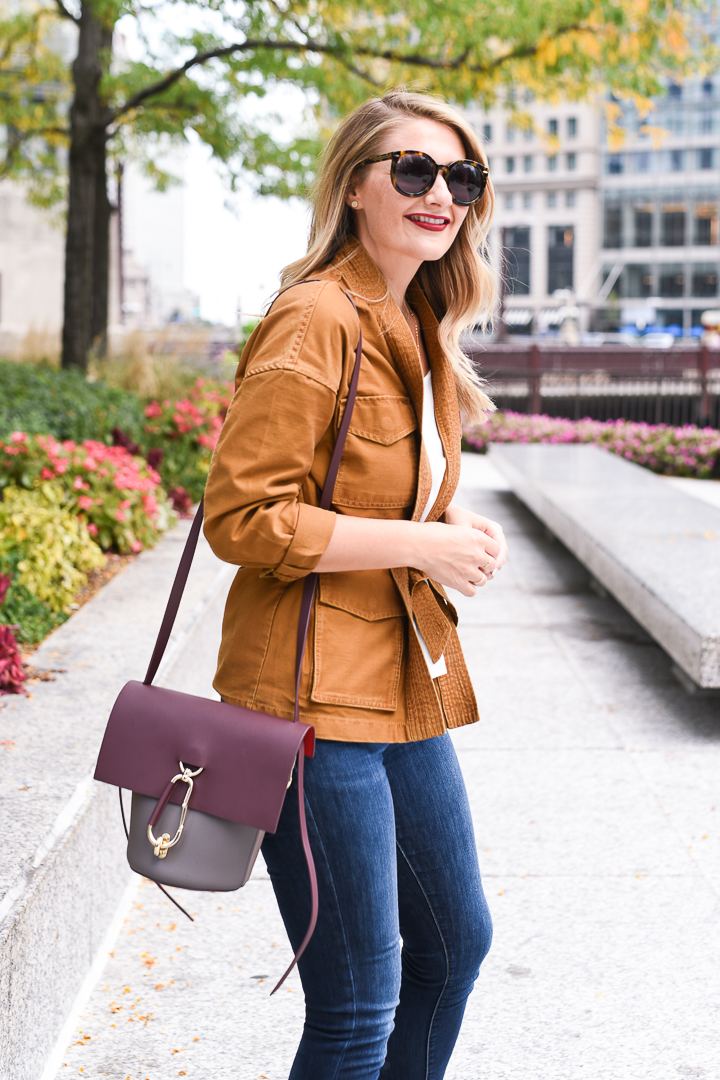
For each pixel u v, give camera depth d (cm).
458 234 183
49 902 222
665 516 705
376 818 154
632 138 8612
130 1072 224
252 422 146
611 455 1105
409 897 170
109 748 153
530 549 862
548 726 447
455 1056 233
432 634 166
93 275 1421
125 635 417
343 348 152
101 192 1414
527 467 989
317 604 155
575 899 303
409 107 168
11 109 1393
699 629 425
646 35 959
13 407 792
